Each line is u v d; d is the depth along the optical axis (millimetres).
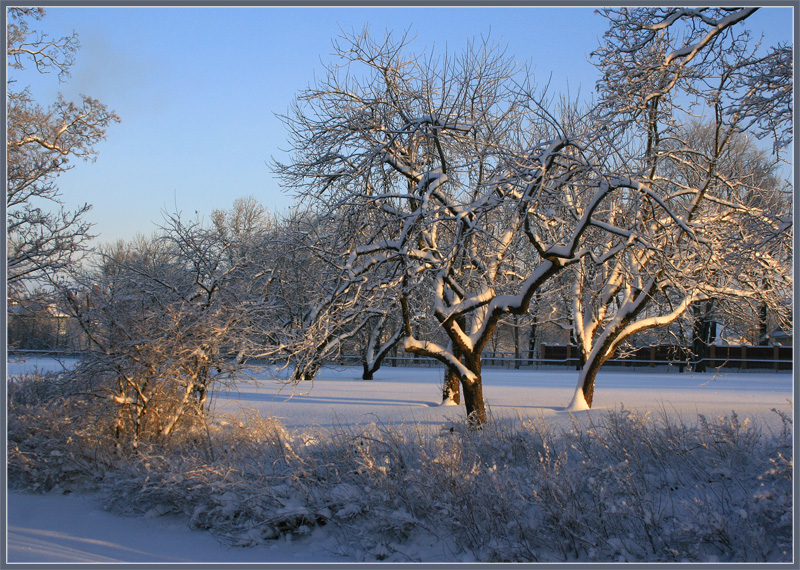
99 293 10266
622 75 10094
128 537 7387
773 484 6270
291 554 6801
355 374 31875
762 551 5605
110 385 10359
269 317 13328
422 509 7238
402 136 12430
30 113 16484
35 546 6809
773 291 13266
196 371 10805
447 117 11953
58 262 12773
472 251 12359
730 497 6555
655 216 12570
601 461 7875
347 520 7328
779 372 31938
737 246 11117
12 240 13133
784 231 9789
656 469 7699
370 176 12648
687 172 14438
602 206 14328
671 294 16094
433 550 6680
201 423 10914
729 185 12492
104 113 17688
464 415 12922
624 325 14352
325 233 13320
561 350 38781
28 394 13023
